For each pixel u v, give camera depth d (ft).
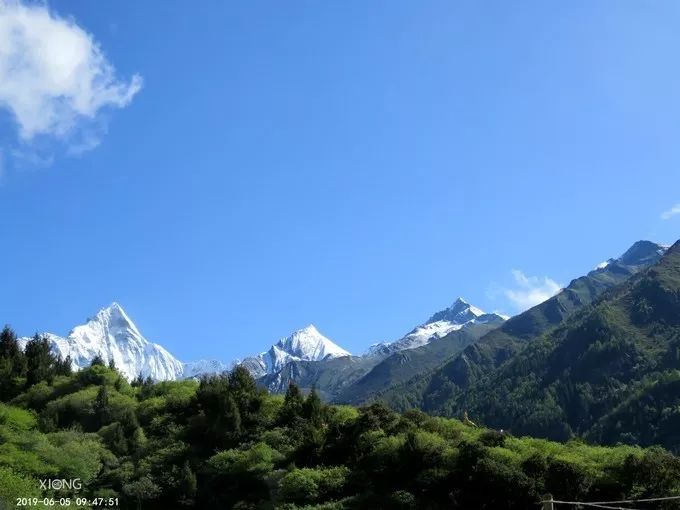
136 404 374.63
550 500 147.13
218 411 344.49
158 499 285.23
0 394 398.83
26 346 453.58
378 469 274.57
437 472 261.65
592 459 265.95
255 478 289.53
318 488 271.08
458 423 329.31
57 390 398.62
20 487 240.12
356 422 307.78
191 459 308.40
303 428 322.34
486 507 244.22
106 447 325.01
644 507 228.22
